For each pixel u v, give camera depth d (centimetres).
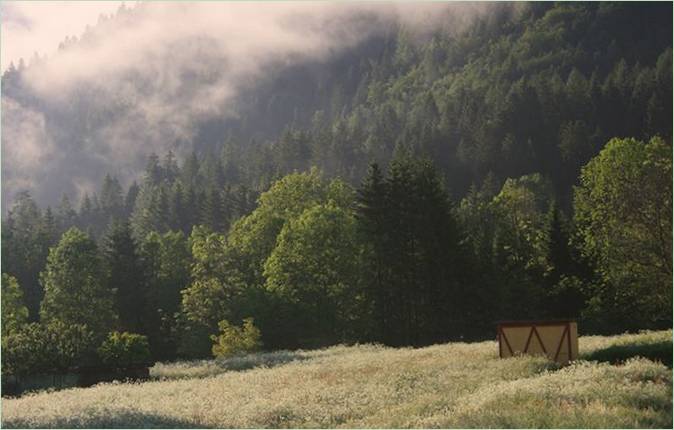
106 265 8031
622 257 4894
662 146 4916
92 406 3103
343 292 6738
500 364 3400
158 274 8669
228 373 4475
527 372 3125
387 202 6812
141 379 4753
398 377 3328
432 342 6588
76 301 7131
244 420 2673
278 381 3659
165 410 2944
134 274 8219
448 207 6881
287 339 6712
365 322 6650
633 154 4916
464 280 6656
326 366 4081
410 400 2820
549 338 3619
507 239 7331
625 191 4853
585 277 6700
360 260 6762
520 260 6981
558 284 6756
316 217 6869
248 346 6022
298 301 6644
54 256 7294
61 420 2697
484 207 8725
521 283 6756
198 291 7225
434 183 6944
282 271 6781
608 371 2798
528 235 7769
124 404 3186
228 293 7250
